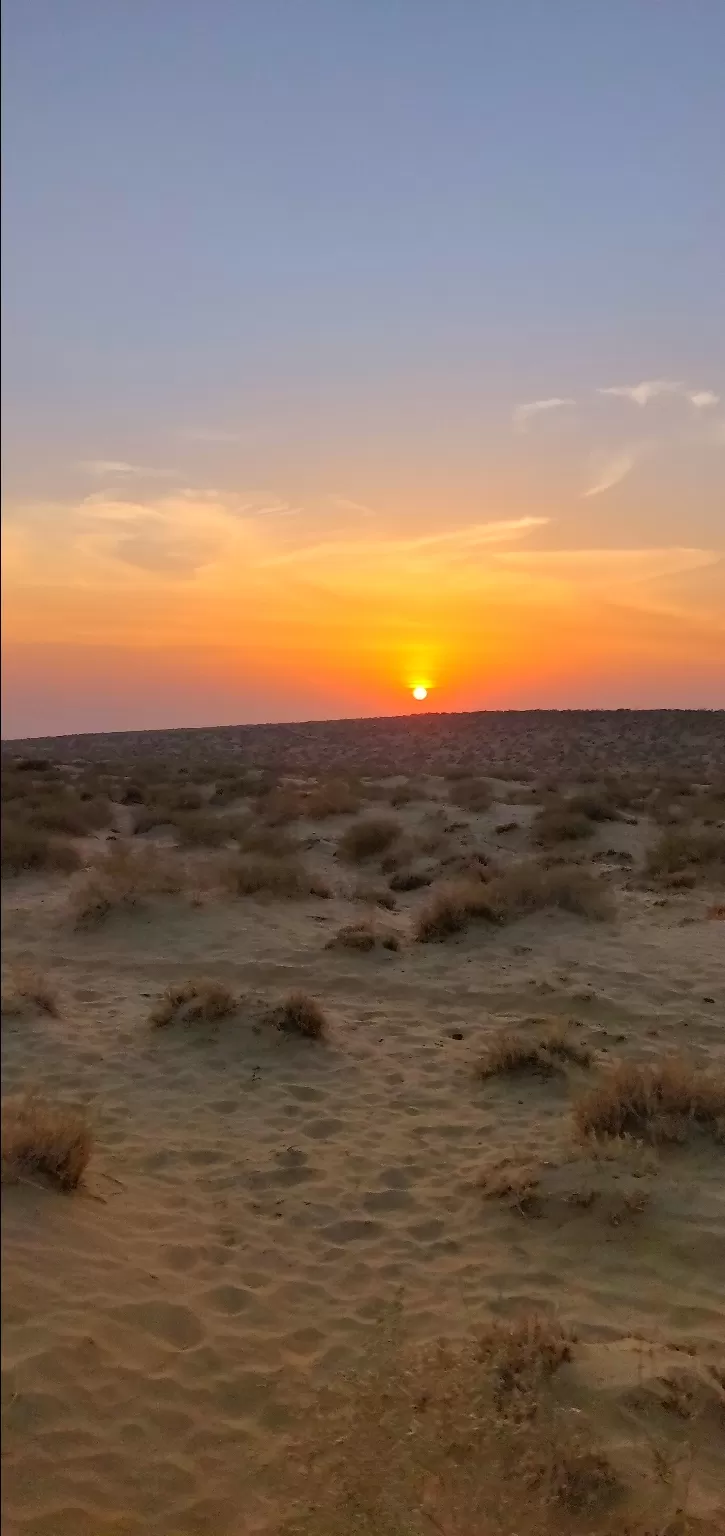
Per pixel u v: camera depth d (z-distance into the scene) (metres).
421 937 13.02
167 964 11.24
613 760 46.91
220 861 15.49
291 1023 9.48
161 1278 5.32
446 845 19.61
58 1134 5.94
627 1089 7.75
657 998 10.99
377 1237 6.21
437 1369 4.83
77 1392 4.26
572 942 12.84
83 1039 8.99
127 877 12.84
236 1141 7.44
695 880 16.31
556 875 14.61
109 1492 3.88
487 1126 7.88
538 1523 4.02
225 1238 6.00
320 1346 5.05
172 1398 4.45
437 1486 4.15
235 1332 5.03
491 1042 9.55
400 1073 8.94
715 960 12.23
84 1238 5.38
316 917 13.83
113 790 21.75
